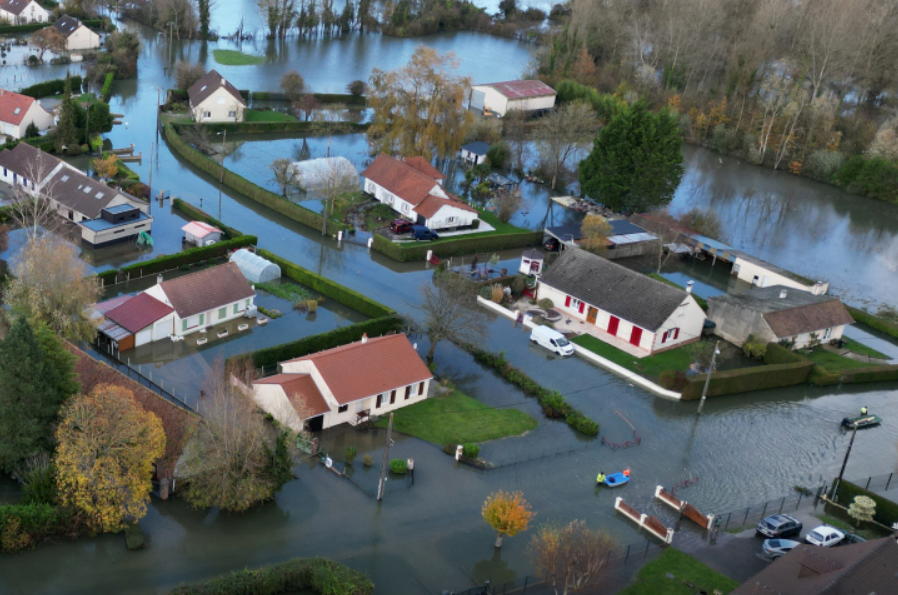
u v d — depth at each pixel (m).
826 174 164.00
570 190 145.00
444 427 78.81
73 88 164.88
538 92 180.25
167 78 180.12
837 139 168.12
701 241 123.56
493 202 134.75
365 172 131.88
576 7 199.25
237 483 64.19
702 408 87.00
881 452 82.75
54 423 64.75
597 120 169.62
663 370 92.31
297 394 73.25
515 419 81.56
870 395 93.75
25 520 59.56
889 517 70.38
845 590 53.19
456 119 138.50
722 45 188.62
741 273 118.75
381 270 109.81
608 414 83.94
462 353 92.19
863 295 118.94
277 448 65.81
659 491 71.62
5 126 134.88
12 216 99.50
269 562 60.78
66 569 58.62
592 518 68.56
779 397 91.31
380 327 91.94
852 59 176.38
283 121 158.75
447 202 120.75
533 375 89.38
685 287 114.25
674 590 60.84
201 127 147.25
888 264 130.88
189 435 67.19
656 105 183.25
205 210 120.50
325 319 96.44
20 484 65.50
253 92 173.62
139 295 89.31
